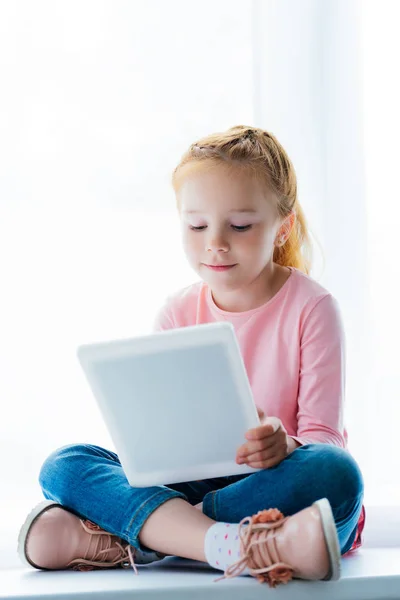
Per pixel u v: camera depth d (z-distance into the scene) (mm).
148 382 1481
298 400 1837
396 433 2256
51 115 2260
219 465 1530
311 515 1349
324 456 1491
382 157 2293
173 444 1522
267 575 1395
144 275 2252
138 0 2273
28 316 2229
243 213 1762
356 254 2252
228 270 1792
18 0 2254
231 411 1480
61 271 2242
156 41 2275
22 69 2256
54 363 2225
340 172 2260
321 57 2270
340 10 2273
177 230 2260
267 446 1476
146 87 2271
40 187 2250
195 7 2281
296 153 2258
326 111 2264
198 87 2275
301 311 1867
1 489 2193
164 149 2270
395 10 2299
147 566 1613
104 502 1572
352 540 1671
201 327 1444
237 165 1772
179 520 1500
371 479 2207
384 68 2297
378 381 2270
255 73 2250
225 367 1456
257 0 2252
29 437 2209
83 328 2236
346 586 1418
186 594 1388
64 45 2264
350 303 2242
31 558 1586
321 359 1816
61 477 1633
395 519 2164
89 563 1583
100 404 1520
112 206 2260
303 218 2061
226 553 1426
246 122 2275
